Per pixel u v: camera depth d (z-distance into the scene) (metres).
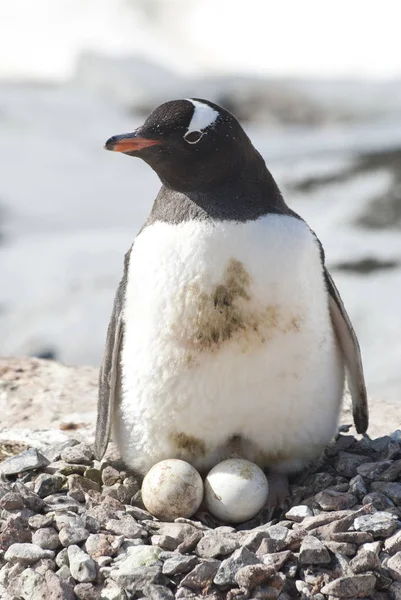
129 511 9.27
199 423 9.44
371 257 26.89
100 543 8.49
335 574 8.16
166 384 9.29
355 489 9.41
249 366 9.08
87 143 42.78
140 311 9.23
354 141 37.97
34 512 9.05
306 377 9.35
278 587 7.98
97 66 51.22
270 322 8.93
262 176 9.23
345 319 9.71
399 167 33.34
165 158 9.05
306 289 9.06
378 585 8.16
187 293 8.90
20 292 26.70
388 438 10.97
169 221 9.12
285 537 8.50
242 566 8.06
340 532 8.52
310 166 34.84
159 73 51.31
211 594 8.00
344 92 49.53
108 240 30.50
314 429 9.78
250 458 9.82
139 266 9.23
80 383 14.02
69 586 8.04
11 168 38.44
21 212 33.94
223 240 8.82
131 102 49.22
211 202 9.01
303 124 48.34
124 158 41.59
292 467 10.06
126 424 9.86
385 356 22.30
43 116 45.81
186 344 9.06
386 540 8.52
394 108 48.47
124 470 10.48
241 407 9.32
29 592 8.02
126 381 9.66
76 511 9.13
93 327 24.67
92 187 37.09
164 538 8.53
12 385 13.80
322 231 29.52
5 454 11.41
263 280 8.81
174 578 8.19
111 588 8.05
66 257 28.48
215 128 8.99
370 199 31.02
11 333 24.80
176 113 9.06
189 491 9.22
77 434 11.88
